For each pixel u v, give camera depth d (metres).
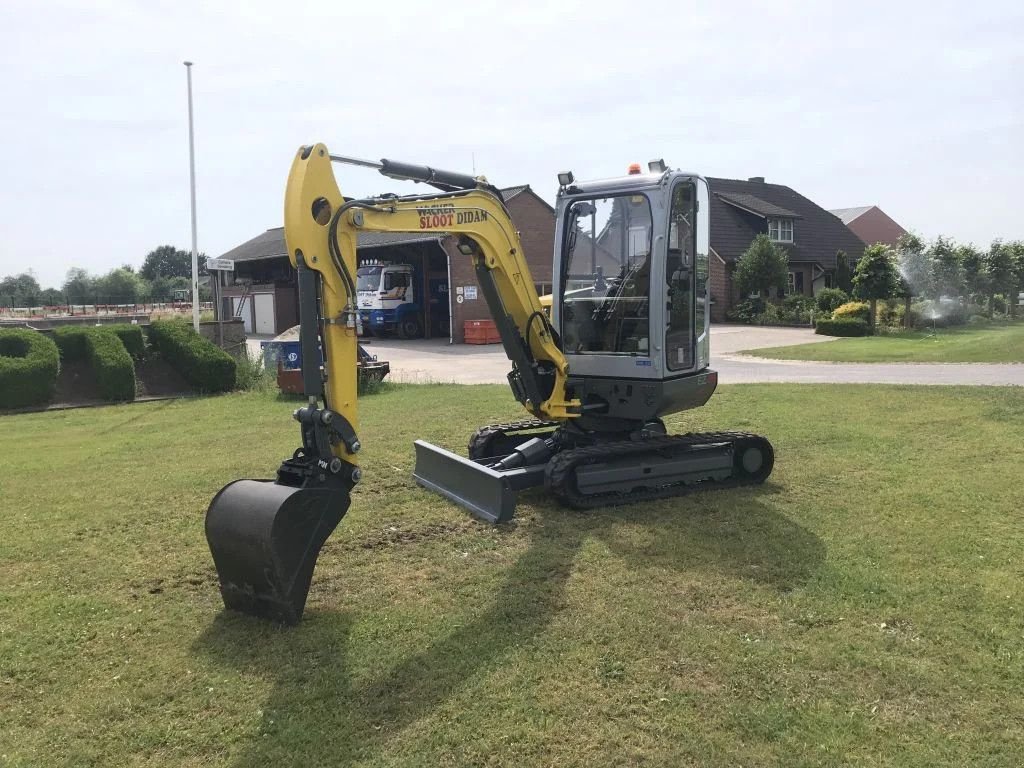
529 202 29.09
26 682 3.76
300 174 4.38
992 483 6.79
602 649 3.96
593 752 3.16
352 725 3.36
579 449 6.33
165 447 9.35
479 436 7.34
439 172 5.41
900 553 5.20
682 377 6.70
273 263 37.41
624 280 6.57
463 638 4.10
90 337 14.91
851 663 3.80
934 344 21.17
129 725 3.39
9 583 4.99
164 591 4.82
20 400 13.50
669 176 6.24
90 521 6.23
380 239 29.95
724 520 5.94
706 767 3.06
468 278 26.70
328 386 4.50
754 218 37.84
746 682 3.64
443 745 3.21
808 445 8.34
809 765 3.07
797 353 19.72
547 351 6.41
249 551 4.22
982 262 31.56
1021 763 3.06
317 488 4.31
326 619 4.34
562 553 5.27
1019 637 4.03
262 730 3.33
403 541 5.61
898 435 8.76
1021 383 12.77
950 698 3.51
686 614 4.33
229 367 15.08
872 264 26.59
